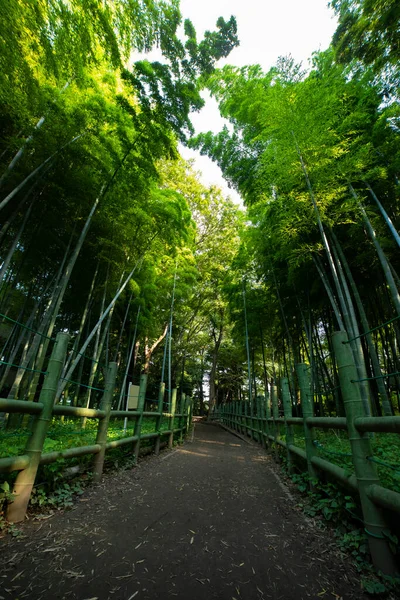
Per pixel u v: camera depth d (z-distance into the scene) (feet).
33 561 4.41
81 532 5.56
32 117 13.00
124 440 11.27
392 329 17.99
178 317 49.01
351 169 14.70
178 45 14.83
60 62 12.70
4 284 18.69
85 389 28.66
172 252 25.36
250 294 30.81
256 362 48.65
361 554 4.89
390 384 21.04
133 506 7.27
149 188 19.48
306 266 19.53
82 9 11.15
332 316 20.51
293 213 16.01
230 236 50.88
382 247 14.82
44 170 13.99
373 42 13.48
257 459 16.17
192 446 20.67
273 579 4.26
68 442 9.61
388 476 5.88
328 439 10.42
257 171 21.15
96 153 16.16
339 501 6.12
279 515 7.09
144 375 14.06
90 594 3.72
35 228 16.69
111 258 20.26
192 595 3.82
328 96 15.46
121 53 14.70
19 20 10.11
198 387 90.38
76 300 22.39
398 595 3.88
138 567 4.47
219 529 6.14
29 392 13.48
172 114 15.69
